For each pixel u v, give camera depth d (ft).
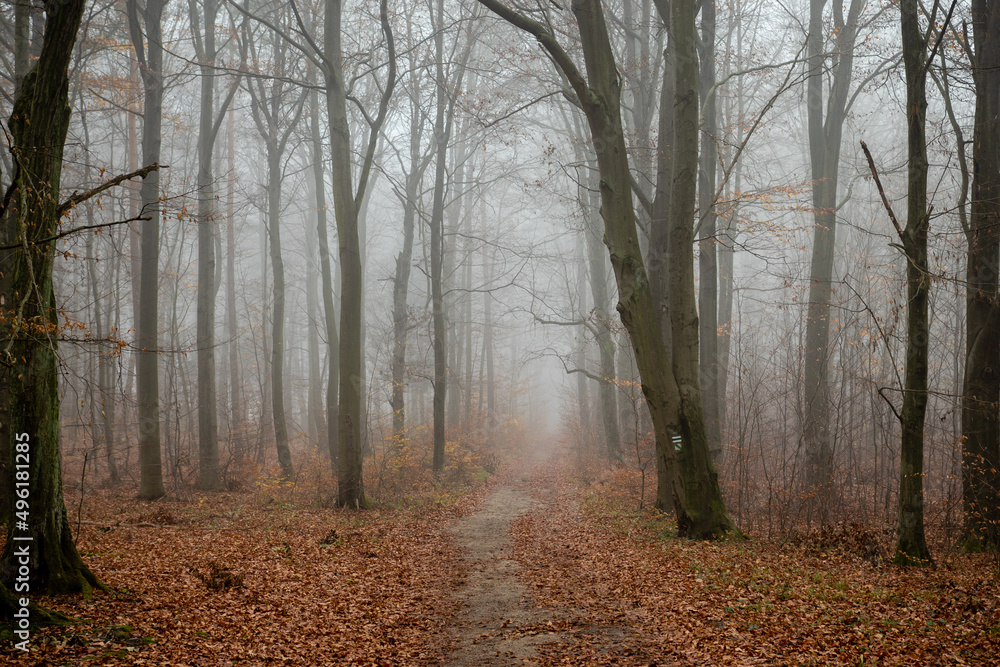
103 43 64.95
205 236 66.64
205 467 65.77
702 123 45.50
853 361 62.59
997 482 35.81
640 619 25.32
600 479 74.64
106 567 30.63
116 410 90.48
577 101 49.39
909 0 31.35
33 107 23.63
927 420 63.05
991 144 36.83
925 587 27.84
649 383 41.01
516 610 28.14
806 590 27.22
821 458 49.32
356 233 54.85
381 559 37.14
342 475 54.90
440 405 78.33
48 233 23.65
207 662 20.48
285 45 76.64
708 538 39.75
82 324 25.20
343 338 54.65
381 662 22.12
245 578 30.40
